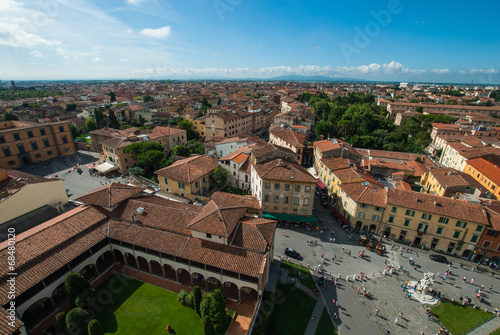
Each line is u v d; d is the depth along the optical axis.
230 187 81.44
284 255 57.22
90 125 151.00
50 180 62.41
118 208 52.03
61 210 64.00
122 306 42.56
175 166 74.19
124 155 95.81
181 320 40.50
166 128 123.00
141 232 47.41
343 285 50.22
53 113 186.75
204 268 43.75
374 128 153.12
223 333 38.59
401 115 167.12
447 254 60.66
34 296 37.41
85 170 99.06
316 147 106.69
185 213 49.66
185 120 138.88
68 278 39.72
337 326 42.19
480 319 44.53
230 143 99.50
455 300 48.06
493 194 75.94
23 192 56.03
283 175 65.56
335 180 77.56
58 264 39.84
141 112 175.00
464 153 101.50
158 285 47.03
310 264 55.09
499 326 43.41
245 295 45.62
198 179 71.88
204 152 113.25
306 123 157.50
